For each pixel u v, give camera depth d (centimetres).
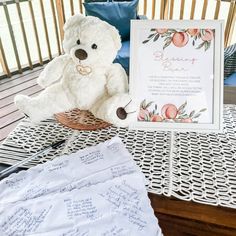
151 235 41
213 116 65
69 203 45
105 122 70
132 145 63
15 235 40
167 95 66
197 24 64
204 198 49
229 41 205
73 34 64
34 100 70
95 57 63
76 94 68
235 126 70
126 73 71
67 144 63
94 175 52
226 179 53
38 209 44
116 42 65
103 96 70
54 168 53
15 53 215
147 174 54
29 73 223
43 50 250
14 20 234
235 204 48
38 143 64
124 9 185
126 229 41
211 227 45
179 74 65
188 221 45
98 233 40
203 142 64
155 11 229
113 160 56
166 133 67
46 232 41
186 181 52
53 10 224
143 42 65
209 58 64
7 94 184
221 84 64
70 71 68
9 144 64
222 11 213
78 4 234
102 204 45
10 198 46
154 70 66
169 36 65
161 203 48
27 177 51
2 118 132
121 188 49
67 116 72
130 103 65
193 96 65
